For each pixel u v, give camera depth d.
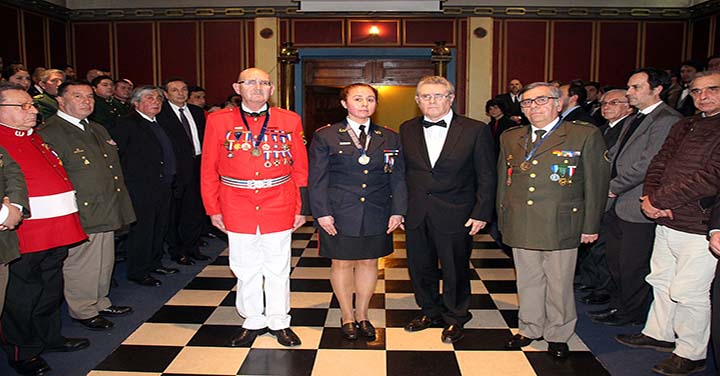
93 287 3.36
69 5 9.07
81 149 3.28
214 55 9.09
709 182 2.56
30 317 2.77
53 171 2.86
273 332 3.26
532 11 8.84
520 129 3.05
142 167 4.16
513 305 3.84
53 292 2.91
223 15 8.99
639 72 3.25
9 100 2.67
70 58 9.16
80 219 3.23
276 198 3.02
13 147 2.71
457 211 3.08
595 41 8.90
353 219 3.02
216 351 3.05
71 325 3.41
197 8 8.99
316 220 3.05
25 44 8.10
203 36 9.07
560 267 2.91
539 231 2.86
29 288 2.76
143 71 9.16
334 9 8.84
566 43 8.92
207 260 4.99
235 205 3.01
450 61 8.96
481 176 3.06
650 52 8.89
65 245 2.87
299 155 3.12
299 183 3.12
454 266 3.15
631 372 2.81
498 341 3.20
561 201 2.84
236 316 3.59
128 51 9.14
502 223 3.09
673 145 2.86
